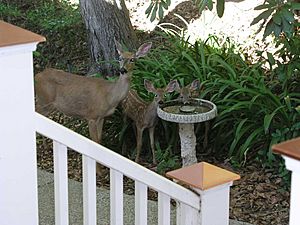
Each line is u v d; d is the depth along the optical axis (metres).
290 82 5.13
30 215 2.31
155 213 4.02
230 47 5.75
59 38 7.32
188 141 4.59
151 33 7.17
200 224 2.67
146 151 5.19
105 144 5.26
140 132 4.84
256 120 4.92
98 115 4.79
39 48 7.25
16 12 7.73
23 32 2.14
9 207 2.25
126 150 5.23
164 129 5.14
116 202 2.50
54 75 4.91
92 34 6.39
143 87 5.26
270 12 3.73
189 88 4.55
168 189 2.59
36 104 4.98
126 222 3.91
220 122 4.88
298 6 3.75
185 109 4.45
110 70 6.33
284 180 4.47
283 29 3.72
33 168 2.27
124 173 2.47
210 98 5.10
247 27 6.77
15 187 2.25
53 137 2.31
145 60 5.52
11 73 2.14
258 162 4.81
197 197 2.65
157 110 4.54
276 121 4.84
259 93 4.88
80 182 4.57
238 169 4.78
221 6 3.78
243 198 4.39
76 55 7.15
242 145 4.84
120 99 4.70
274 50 6.22
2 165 2.20
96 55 6.42
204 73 5.29
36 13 7.70
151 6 4.23
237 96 5.06
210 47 5.75
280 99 4.95
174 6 7.58
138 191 2.55
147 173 2.53
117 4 6.34
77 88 4.80
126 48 6.06
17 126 2.20
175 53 5.74
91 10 6.33
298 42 5.08
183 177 2.67
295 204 1.51
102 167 4.84
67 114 4.92
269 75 5.56
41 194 4.26
